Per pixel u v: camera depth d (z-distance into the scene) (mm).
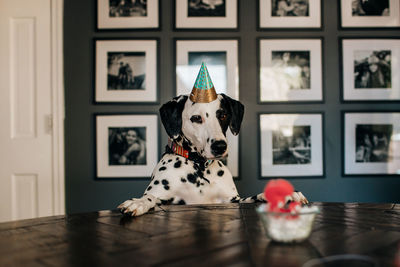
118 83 2721
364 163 2746
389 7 2775
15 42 2727
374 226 903
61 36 2723
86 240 792
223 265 601
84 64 2723
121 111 2715
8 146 2693
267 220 739
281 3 2760
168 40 2732
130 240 786
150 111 2717
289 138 2729
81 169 2695
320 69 2752
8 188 2680
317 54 2760
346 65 2764
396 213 1102
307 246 711
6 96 2713
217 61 2727
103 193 2691
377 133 2760
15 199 2680
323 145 2732
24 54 2725
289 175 2721
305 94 2744
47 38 2725
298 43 2752
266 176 2711
